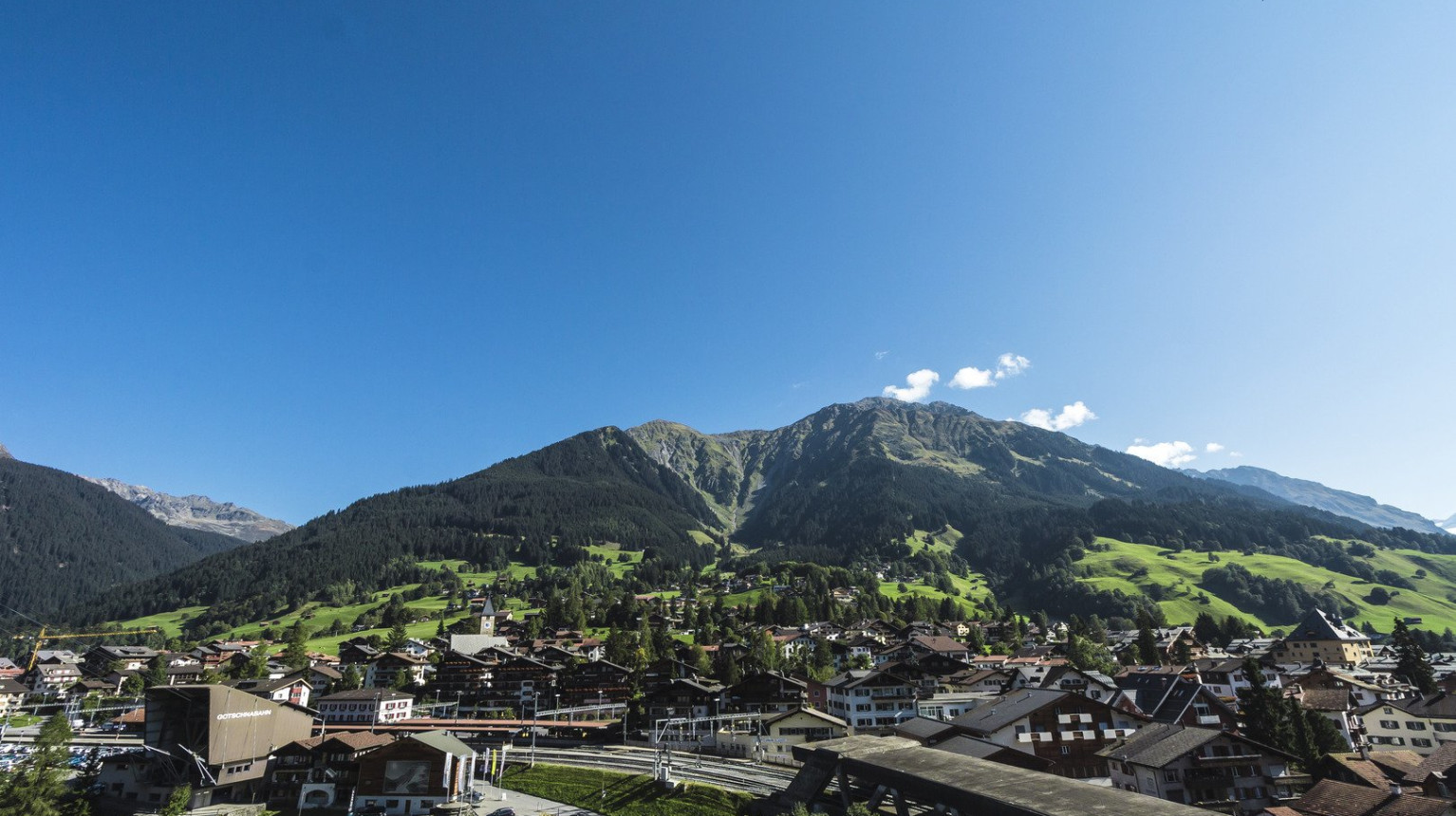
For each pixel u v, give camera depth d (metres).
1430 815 53.16
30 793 83.38
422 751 82.94
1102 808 41.81
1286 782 71.31
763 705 118.12
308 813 86.44
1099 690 107.44
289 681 157.50
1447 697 96.19
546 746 113.50
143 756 93.69
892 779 52.50
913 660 163.62
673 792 78.31
